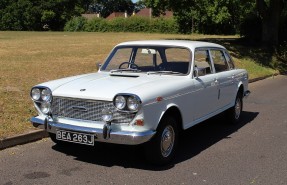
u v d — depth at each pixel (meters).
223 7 25.86
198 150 6.66
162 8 25.59
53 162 5.82
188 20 57.38
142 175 5.39
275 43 25.62
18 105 8.45
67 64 15.77
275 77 19.36
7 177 5.20
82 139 5.41
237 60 20.91
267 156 6.39
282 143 7.20
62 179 5.18
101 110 5.39
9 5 75.06
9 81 11.16
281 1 25.58
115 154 6.25
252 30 29.50
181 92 6.02
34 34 47.25
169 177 5.35
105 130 5.23
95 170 5.55
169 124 5.80
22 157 5.99
